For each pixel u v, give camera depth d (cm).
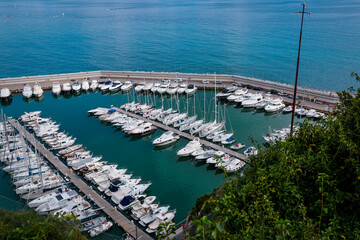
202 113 8206
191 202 4800
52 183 4941
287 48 15612
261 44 16788
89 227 3969
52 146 6234
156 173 5581
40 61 14638
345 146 1533
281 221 1120
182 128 7019
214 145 6231
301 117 7625
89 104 9031
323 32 18562
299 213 1345
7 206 4516
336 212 1360
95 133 7175
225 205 1243
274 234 1168
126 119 7569
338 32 18325
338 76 11100
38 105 9025
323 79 10869
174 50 16188
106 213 4353
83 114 8300
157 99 9331
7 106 8950
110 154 6259
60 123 7738
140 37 19750
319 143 1662
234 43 17288
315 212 1416
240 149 6097
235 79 10150
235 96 8750
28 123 7406
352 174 1469
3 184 5159
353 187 1470
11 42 18438
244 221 1245
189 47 16738
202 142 6372
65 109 8688
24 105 9031
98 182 5019
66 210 4281
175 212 4378
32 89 9775
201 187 5172
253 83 9775
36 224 1562
